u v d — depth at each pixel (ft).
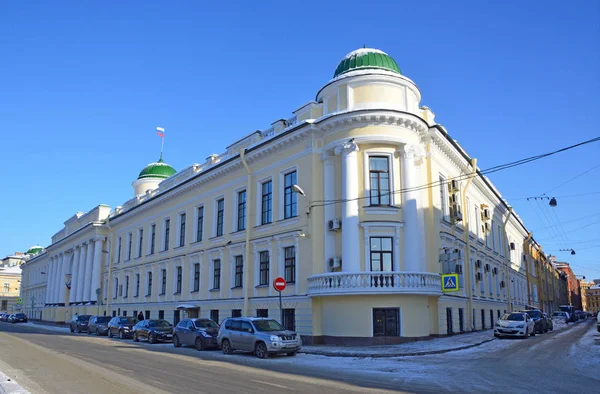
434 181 80.48
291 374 41.55
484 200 118.83
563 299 314.76
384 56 81.35
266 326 59.82
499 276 125.08
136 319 102.47
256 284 86.84
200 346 67.67
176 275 115.65
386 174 74.59
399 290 67.26
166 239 124.06
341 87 77.46
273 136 85.35
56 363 49.37
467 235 94.84
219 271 99.60
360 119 73.00
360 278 67.87
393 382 37.14
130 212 142.61
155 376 39.73
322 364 50.08
